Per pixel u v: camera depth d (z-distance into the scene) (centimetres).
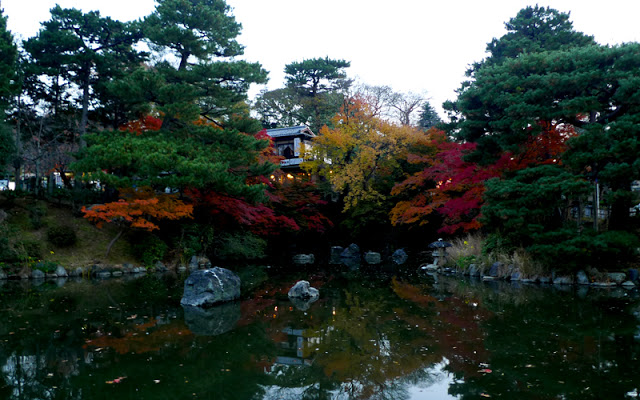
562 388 574
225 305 1180
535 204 1443
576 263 1415
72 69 2122
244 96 2130
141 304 1175
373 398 563
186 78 1941
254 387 605
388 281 1644
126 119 2309
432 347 782
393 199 2895
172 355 741
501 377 623
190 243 2081
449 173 1939
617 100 1392
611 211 1600
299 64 4109
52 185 2344
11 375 637
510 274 1577
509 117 1501
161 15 2002
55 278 1655
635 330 865
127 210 1719
